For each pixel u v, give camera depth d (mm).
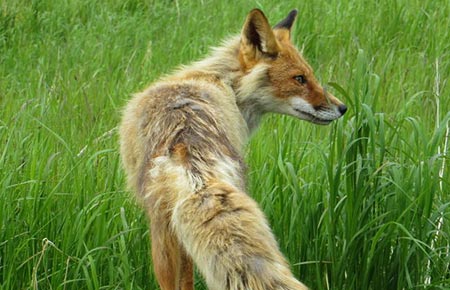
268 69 11094
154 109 9570
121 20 20703
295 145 12453
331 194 9773
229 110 10156
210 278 7336
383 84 15383
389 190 9906
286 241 10273
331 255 9875
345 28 19234
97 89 15953
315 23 19672
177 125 9062
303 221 10219
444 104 14164
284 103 11227
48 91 15672
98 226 10180
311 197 10328
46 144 11953
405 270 9656
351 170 9766
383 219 9875
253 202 7703
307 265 10188
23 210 10336
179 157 8461
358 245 9820
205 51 17953
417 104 14359
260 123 11469
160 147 8953
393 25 19312
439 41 18281
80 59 18422
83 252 10125
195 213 7617
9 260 9969
